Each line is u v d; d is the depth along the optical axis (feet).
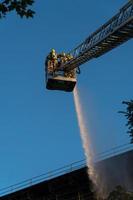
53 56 167.32
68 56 166.50
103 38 143.95
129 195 102.06
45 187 194.39
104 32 143.33
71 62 165.07
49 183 191.01
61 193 189.37
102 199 164.14
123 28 134.21
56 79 165.89
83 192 179.83
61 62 167.22
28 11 42.37
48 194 195.72
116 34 138.62
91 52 156.87
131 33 136.56
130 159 161.99
